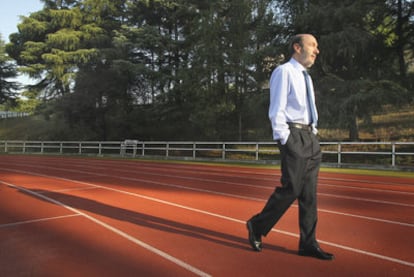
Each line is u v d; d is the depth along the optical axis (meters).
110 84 31.25
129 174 11.98
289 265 3.35
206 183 9.44
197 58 24.89
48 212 5.75
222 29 24.02
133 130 32.69
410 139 19.92
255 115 21.81
